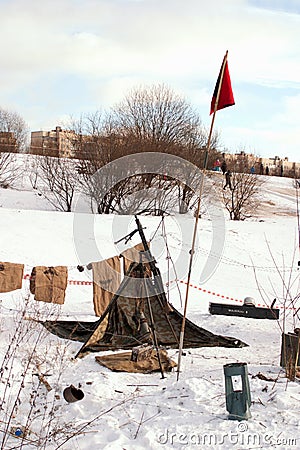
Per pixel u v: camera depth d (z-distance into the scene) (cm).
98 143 2639
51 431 502
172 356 778
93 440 487
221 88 695
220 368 725
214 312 1067
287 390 618
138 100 3172
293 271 1666
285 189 4022
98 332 803
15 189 3033
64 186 2841
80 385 627
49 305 1032
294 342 706
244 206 2934
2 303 1005
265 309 1052
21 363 673
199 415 540
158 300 852
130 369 699
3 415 537
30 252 1469
